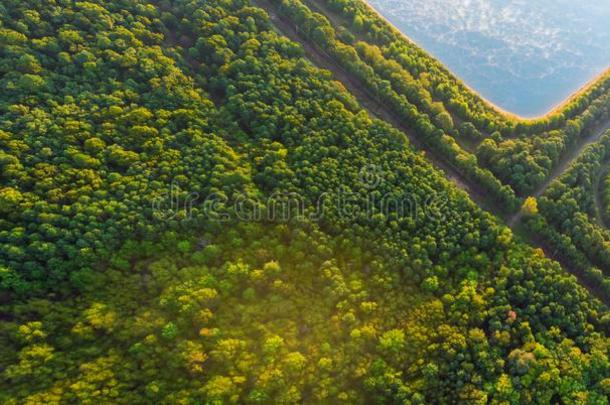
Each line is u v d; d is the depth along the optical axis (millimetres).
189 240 115438
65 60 132625
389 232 123750
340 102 152375
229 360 98750
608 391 106812
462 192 138625
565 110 165125
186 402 92188
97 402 89500
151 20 156250
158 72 142875
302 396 98312
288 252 117750
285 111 144125
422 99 161250
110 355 96625
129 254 110188
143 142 126562
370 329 106562
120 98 133125
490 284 121375
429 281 117250
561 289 120938
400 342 106312
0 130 115000
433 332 110438
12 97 122750
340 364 102062
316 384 99188
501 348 111125
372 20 184875
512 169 146125
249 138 138750
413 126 157500
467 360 107250
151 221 114125
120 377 94062
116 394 91375
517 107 184125
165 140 128750
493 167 150125
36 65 128125
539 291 120500
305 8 176500
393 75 165375
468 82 192000
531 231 139125
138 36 148750
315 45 176125
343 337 106375
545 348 110250
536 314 116562
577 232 134125
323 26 172750
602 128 166000
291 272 114688
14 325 95125
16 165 110250
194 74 150500
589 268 129875
